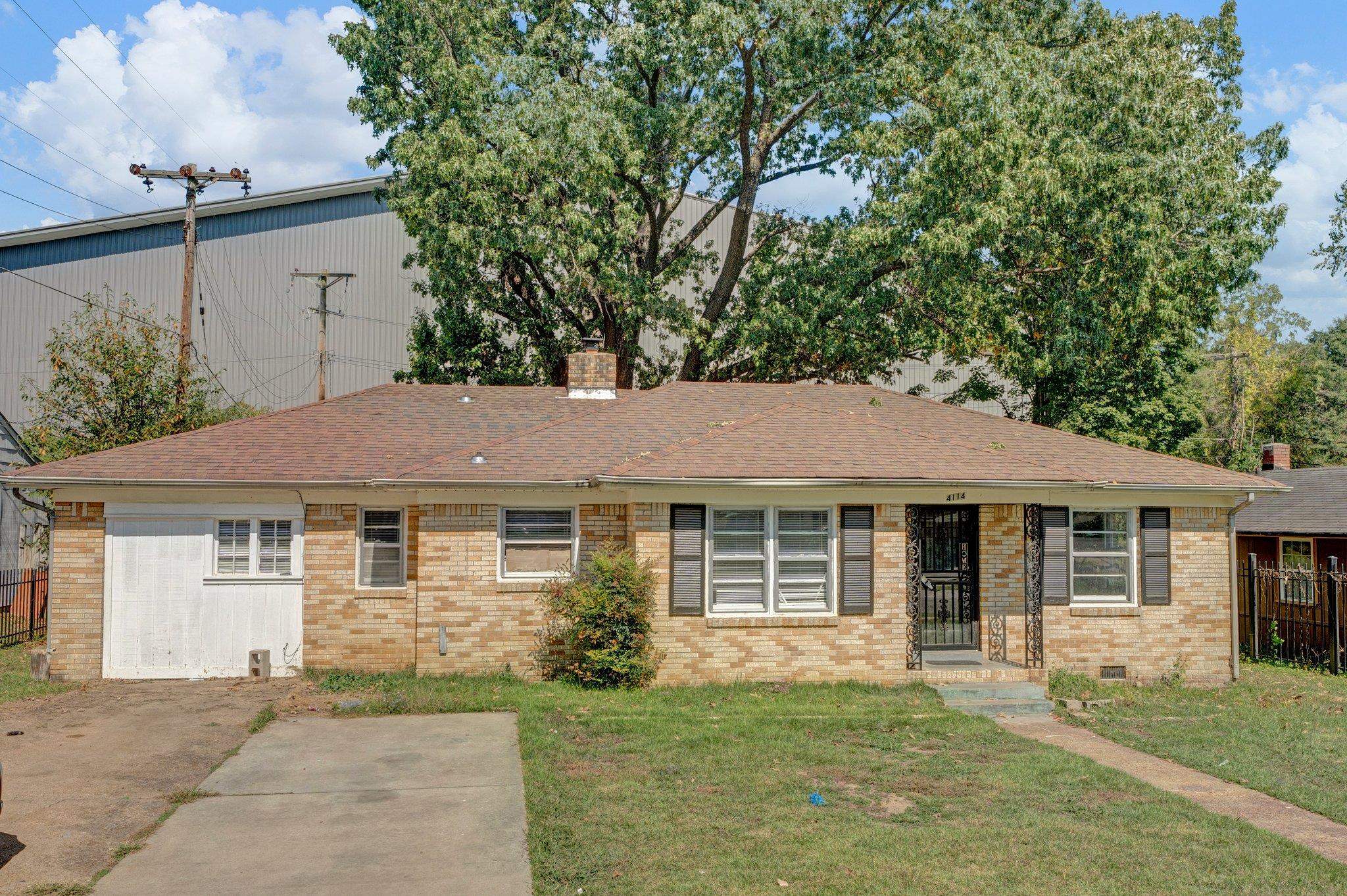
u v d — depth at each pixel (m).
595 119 25.11
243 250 43.22
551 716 13.16
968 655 16.64
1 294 41.72
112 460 16.42
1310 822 9.80
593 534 16.27
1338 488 22.86
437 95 26.92
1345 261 34.25
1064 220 24.58
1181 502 17.41
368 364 43.66
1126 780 10.87
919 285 25.73
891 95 26.89
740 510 15.57
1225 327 61.91
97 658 16.06
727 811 9.55
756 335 27.16
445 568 15.91
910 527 15.65
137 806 9.40
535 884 7.69
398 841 8.55
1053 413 28.36
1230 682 17.33
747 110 29.08
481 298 29.39
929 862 8.30
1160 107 23.97
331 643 16.45
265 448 17.23
